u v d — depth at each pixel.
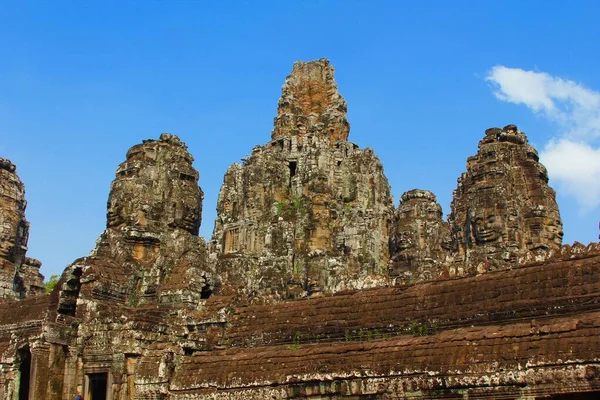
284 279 82.19
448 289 40.50
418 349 33.16
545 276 37.22
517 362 29.94
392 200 95.06
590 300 35.06
